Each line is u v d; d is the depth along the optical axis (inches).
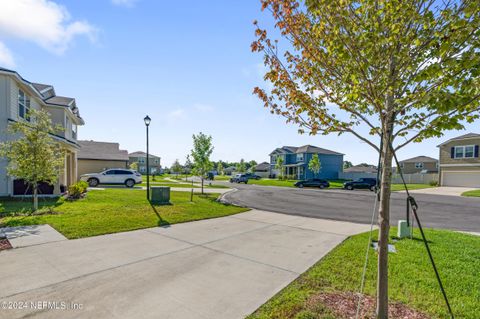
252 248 233.5
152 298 140.9
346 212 468.8
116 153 1337.4
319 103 138.5
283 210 483.8
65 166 645.9
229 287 154.9
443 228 350.3
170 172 3110.2
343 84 125.5
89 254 208.4
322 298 141.0
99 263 189.9
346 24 107.0
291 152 1968.5
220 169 3026.6
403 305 134.6
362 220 393.4
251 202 601.9
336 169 1855.3
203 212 417.1
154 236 269.0
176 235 275.7
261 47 140.3
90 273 172.1
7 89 474.0
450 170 1186.6
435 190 1006.4
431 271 179.0
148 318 122.0
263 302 137.4
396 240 263.1
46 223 305.0
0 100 467.2
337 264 192.7
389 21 98.3
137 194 624.1
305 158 1790.1
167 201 502.0
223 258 206.1
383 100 115.9
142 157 2714.1
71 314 123.9
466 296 144.8
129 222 322.7
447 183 1198.9
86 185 625.3
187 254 214.2
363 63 106.0
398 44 102.3
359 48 104.8
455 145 1173.7
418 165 1878.7
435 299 141.4
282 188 1109.1
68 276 166.7
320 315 123.5
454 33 89.1
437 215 455.8
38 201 462.9
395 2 94.7
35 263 187.3
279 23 128.9
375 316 119.4
